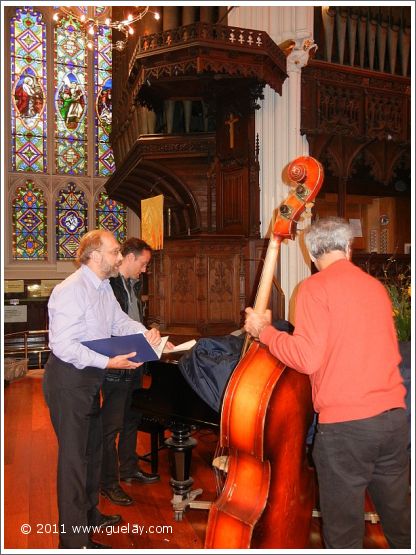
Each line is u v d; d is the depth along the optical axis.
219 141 6.14
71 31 11.22
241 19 6.04
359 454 1.85
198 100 6.46
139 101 6.43
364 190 7.81
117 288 3.58
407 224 8.21
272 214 5.90
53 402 2.57
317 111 6.18
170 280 5.16
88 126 11.35
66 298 2.52
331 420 1.88
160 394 3.16
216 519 2.15
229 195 6.07
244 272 5.27
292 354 1.89
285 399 2.10
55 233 11.03
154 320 5.24
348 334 1.88
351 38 6.48
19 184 10.81
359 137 6.49
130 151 6.61
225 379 2.63
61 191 11.16
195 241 5.03
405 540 1.99
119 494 3.41
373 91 6.60
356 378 1.86
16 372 7.94
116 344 2.52
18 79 10.84
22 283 10.45
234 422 2.09
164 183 6.85
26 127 10.95
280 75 5.69
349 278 1.94
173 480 3.26
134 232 11.56
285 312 5.76
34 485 3.73
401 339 2.90
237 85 5.67
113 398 3.37
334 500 1.91
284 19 5.95
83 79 11.37
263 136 5.96
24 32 10.86
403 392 1.96
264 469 2.11
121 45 6.21
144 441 4.82
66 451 2.53
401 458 1.93
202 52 4.97
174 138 6.14
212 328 5.05
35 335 9.84
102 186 11.39
